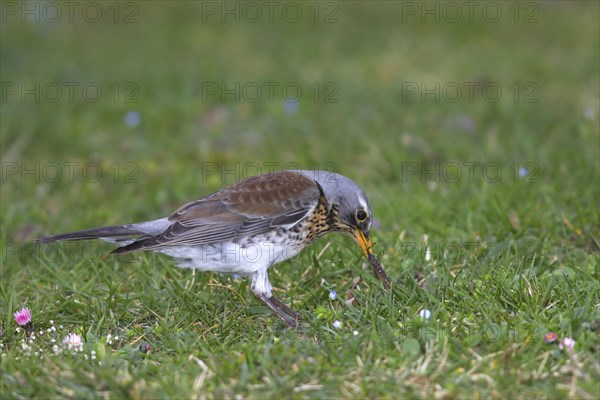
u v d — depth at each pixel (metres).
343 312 9.21
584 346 7.70
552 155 13.86
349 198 9.87
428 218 11.75
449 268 9.80
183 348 8.35
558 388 7.26
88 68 19.42
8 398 7.52
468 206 11.95
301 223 9.73
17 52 20.33
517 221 11.32
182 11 24.45
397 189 13.15
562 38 21.94
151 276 10.38
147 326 9.26
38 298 9.88
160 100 17.34
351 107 16.95
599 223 10.98
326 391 7.46
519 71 19.08
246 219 9.53
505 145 14.61
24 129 15.91
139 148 15.34
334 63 19.92
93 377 7.80
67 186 14.02
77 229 12.28
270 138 15.55
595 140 14.59
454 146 14.69
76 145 15.51
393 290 9.34
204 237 9.41
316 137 15.51
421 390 7.42
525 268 9.85
